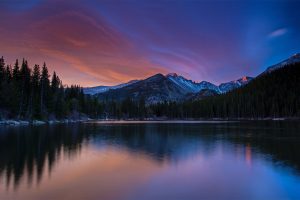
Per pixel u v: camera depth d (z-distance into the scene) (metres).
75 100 163.00
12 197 17.11
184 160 29.70
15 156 31.84
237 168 25.70
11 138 50.19
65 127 87.25
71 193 18.00
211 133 66.25
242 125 105.62
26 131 66.06
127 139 51.59
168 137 55.97
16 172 23.80
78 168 25.53
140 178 21.98
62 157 31.44
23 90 107.38
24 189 18.81
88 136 57.16
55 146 40.69
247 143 44.91
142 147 40.12
